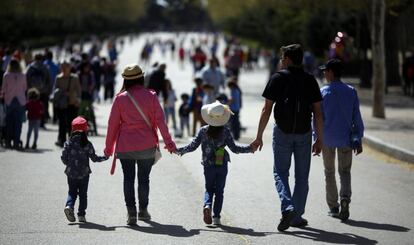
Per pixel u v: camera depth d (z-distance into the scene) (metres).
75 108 42.31
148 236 21.59
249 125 59.19
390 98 81.94
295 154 22.78
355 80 113.12
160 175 32.62
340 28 124.06
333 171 24.75
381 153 42.28
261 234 22.06
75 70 50.38
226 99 44.31
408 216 24.94
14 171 33.25
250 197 27.94
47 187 29.48
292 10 143.50
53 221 23.52
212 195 23.14
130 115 22.70
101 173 32.81
